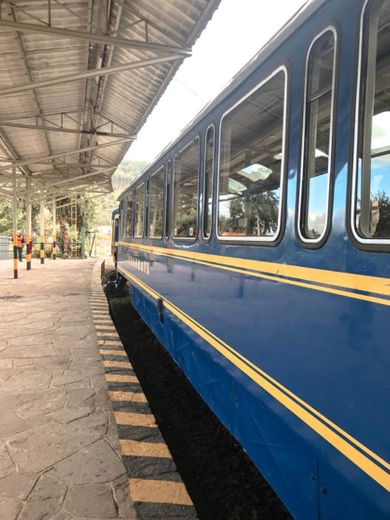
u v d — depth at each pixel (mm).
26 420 3793
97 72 7664
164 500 2701
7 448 3314
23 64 8797
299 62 2328
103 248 41062
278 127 2580
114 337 6691
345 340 1865
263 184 2775
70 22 7766
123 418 3814
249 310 2846
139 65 7625
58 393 4398
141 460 3148
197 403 4930
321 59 2164
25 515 2541
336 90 1997
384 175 1798
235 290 3104
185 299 4484
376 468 1629
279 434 2377
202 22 6641
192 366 4195
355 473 1742
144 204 7430
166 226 5578
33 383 4676
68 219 33531
